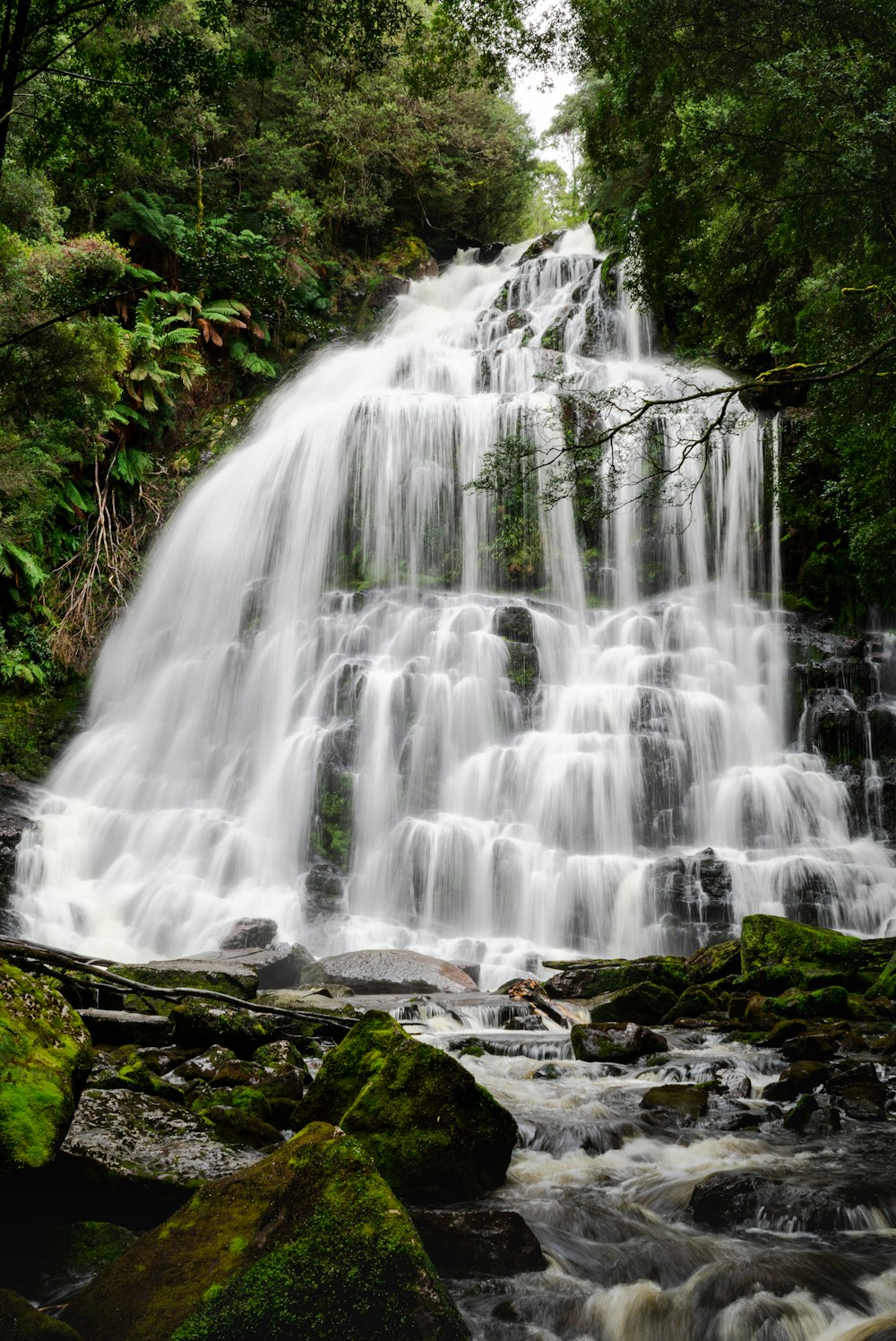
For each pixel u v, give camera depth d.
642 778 19.17
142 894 18.33
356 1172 4.36
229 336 32.25
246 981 11.45
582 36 16.73
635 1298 4.77
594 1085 8.51
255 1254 4.12
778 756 20.22
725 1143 6.92
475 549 24.66
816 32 12.83
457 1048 9.78
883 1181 6.07
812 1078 8.41
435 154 39.47
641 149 19.58
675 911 16.50
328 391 30.67
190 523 27.00
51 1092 5.12
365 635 22.69
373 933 17.17
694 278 19.50
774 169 14.18
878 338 14.45
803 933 13.23
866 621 22.41
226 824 19.80
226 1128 6.18
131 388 27.33
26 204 18.94
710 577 23.97
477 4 16.72
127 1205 5.07
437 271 41.12
